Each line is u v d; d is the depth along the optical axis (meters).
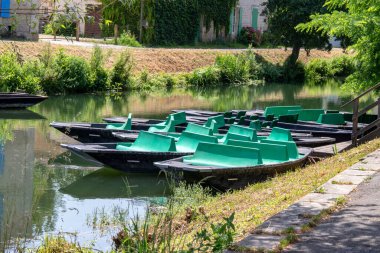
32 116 25.19
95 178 15.68
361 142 16.70
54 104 28.73
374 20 18.50
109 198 13.91
